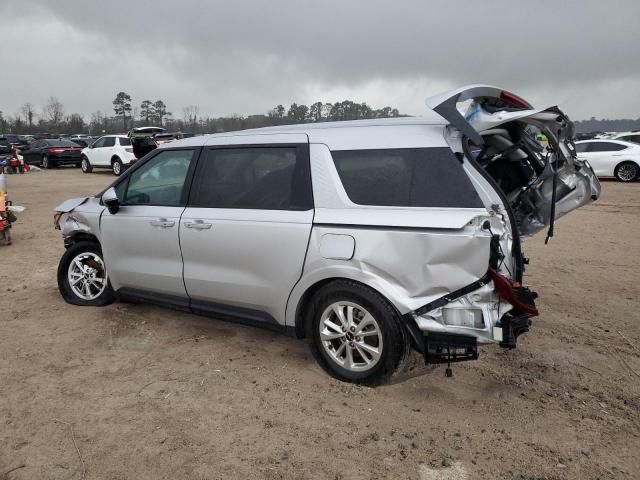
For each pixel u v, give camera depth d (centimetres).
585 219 1077
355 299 358
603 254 769
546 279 637
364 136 370
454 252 320
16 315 516
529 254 771
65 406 348
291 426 325
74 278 548
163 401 354
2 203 833
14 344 447
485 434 317
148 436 315
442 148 342
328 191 370
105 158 2228
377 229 344
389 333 348
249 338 461
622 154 1747
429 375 388
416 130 358
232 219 406
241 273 407
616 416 336
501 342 325
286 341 455
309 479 278
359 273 350
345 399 356
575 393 365
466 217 320
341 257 354
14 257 762
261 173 406
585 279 637
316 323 382
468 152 338
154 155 473
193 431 320
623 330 475
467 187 330
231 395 362
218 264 419
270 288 394
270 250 387
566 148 372
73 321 499
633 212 1155
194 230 427
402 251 335
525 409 344
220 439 312
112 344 448
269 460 293
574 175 380
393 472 283
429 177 340
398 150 354
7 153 2831
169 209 449
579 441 310
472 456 296
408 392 364
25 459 294
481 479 277
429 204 335
